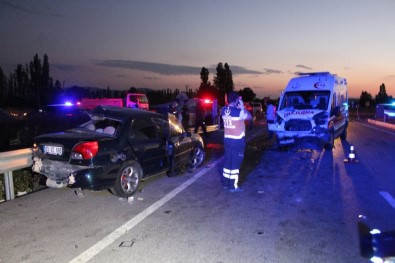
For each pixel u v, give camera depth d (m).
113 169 6.17
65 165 6.07
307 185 7.66
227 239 4.71
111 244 4.54
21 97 62.47
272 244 4.55
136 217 5.54
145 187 7.35
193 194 6.87
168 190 7.14
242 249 4.41
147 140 7.06
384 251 4.13
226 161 7.13
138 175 6.77
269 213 5.77
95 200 6.41
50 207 6.00
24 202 6.28
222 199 6.55
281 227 5.15
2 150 11.34
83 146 5.92
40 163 6.35
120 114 6.88
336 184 7.75
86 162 5.91
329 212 5.83
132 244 4.54
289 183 7.84
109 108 7.18
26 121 13.29
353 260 4.13
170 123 8.09
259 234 4.88
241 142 7.02
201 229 5.05
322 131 12.09
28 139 12.40
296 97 13.45
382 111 38.56
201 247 4.46
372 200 6.52
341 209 5.98
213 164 9.85
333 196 6.79
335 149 13.23
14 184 7.05
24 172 7.48
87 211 5.81
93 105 25.91
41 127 13.45
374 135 19.09
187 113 18.08
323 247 4.47
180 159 8.30
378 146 14.23
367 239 4.71
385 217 5.58
